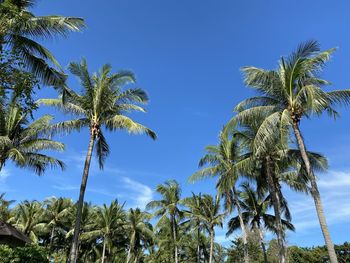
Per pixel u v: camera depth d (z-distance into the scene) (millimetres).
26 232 45438
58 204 49938
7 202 46375
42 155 25641
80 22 14422
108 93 21406
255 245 50781
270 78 18000
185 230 52031
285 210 27953
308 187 23781
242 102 18938
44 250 15164
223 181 24344
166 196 45469
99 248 56844
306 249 64500
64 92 16266
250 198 34469
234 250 53656
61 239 55062
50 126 21469
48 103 20906
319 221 15531
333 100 17297
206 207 40812
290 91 17562
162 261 59750
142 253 66188
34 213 47438
